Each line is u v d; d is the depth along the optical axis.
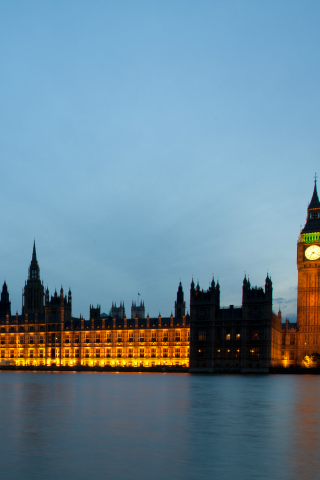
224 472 30.17
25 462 32.56
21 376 175.88
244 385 118.19
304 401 73.94
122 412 58.50
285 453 35.34
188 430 45.00
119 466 31.53
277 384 123.62
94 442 39.12
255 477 29.09
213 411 60.09
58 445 37.94
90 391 94.00
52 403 69.06
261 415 56.22
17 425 47.56
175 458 33.72
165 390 97.94
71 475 29.44
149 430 44.88
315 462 32.66
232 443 38.91
